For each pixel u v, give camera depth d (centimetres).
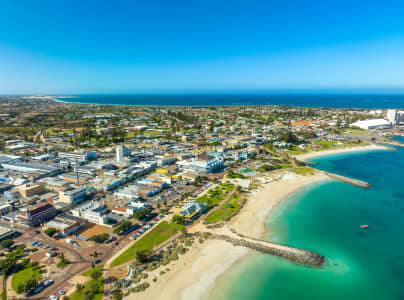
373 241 12550
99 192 17750
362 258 11288
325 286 9656
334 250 11825
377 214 15225
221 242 12062
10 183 18962
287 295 9219
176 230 12975
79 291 8725
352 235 13038
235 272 10219
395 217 14862
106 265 10269
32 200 15938
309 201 16888
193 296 8988
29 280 8881
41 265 10219
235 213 14938
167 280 9631
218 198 16975
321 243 12350
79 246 11525
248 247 11706
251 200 16825
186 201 16375
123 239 12112
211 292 9212
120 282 9356
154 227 13225
